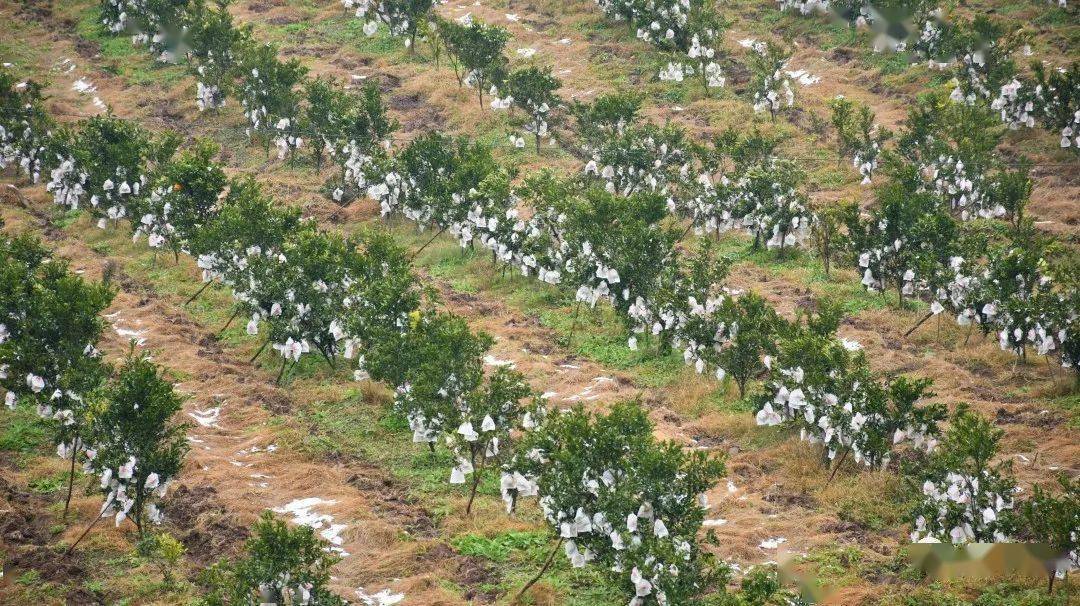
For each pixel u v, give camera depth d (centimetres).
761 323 6469
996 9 12412
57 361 5678
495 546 5050
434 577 4800
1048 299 6412
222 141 11262
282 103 10625
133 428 4909
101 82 12500
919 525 4806
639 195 8006
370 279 7069
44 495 5447
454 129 11206
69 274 7312
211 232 7656
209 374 6906
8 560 4781
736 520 5241
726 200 8856
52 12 14625
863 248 7669
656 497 4378
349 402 6594
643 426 4709
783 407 5834
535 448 4781
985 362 6725
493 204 8281
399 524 5272
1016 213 8675
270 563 4219
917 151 9438
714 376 6744
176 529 5209
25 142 10144
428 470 5834
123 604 4562
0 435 5922
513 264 8456
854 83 11638
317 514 5359
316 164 10538
